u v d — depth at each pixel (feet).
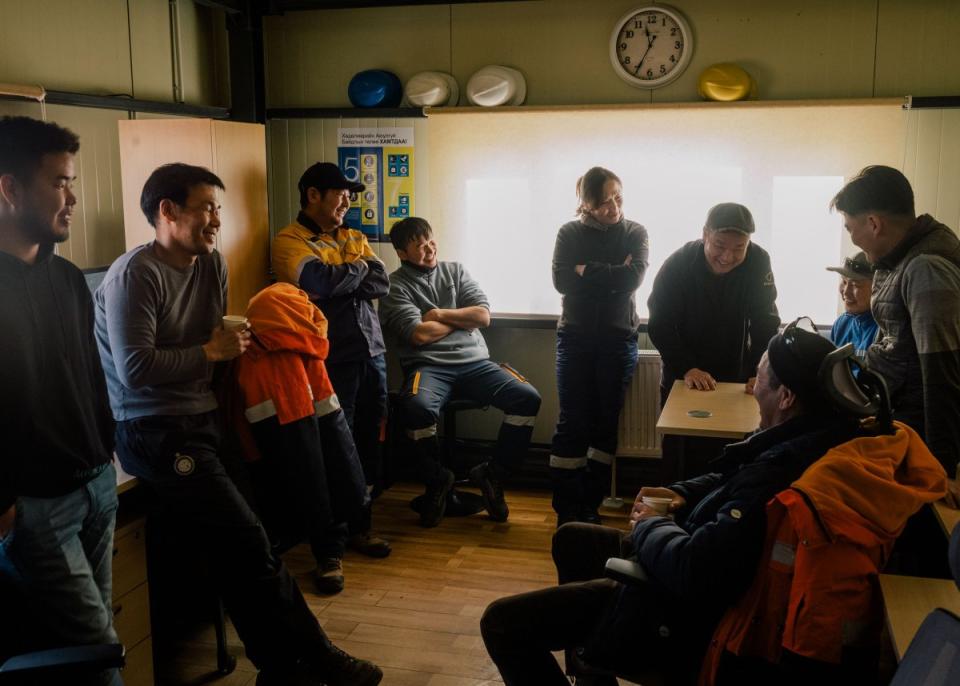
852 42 15.16
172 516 10.04
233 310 14.49
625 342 15.01
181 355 9.41
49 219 7.38
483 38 16.46
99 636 7.88
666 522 6.95
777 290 15.25
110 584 8.45
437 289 16.11
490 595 12.63
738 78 15.16
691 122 15.69
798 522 5.93
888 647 7.18
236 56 16.74
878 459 6.21
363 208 17.19
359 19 16.85
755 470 6.38
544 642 7.53
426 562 13.76
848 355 6.33
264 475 11.61
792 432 6.57
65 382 7.54
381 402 14.84
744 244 12.57
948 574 7.63
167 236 9.43
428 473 15.25
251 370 11.21
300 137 17.20
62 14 12.93
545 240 16.57
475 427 17.63
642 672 6.89
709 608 6.52
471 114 16.42
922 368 8.22
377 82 16.51
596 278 14.51
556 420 17.13
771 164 15.53
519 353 17.15
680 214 16.01
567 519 15.08
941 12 14.80
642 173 16.02
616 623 6.92
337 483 12.36
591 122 16.05
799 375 6.47
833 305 15.65
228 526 9.62
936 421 8.07
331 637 11.43
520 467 16.70
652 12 15.61
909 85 15.08
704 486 7.82
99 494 8.02
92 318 8.09
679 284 13.38
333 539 12.95
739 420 10.59
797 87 15.46
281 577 9.86
